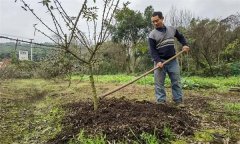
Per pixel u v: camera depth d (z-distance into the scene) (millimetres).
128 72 13523
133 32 13844
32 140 2619
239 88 5520
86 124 2670
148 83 6562
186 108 3318
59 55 3346
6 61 9047
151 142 2182
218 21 11305
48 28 2688
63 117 3074
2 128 2969
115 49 13883
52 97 4805
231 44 10719
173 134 2367
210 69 10344
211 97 4477
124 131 2344
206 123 2752
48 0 2580
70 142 2375
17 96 5016
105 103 3117
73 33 2756
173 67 3295
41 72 8352
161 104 3061
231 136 2441
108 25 2816
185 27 11805
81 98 4363
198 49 10914
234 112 3217
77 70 4012
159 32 3260
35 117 3396
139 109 2865
